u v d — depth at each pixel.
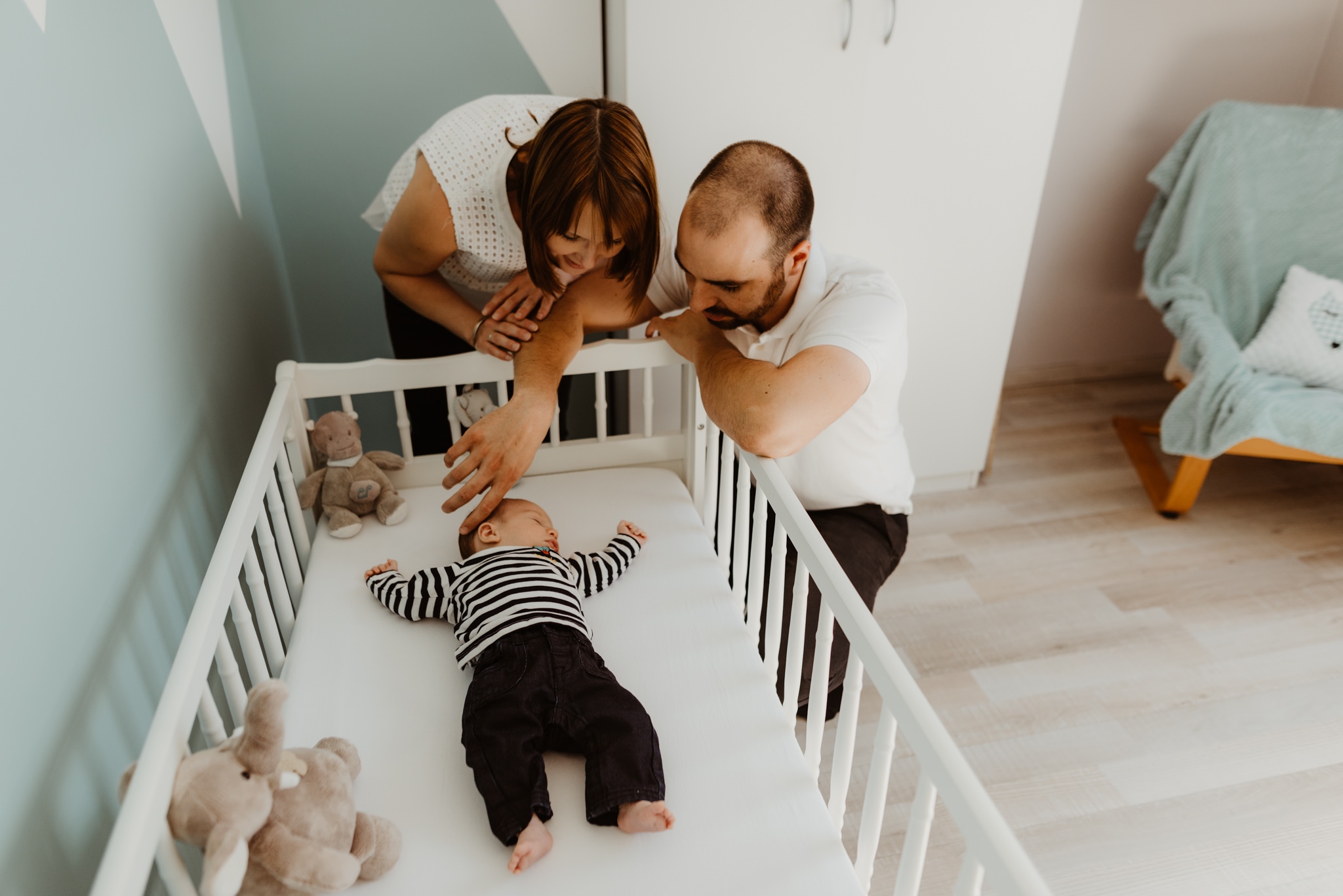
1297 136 2.25
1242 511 2.33
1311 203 2.29
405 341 1.65
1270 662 1.80
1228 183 2.29
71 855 0.82
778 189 1.04
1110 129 2.63
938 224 2.03
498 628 1.04
